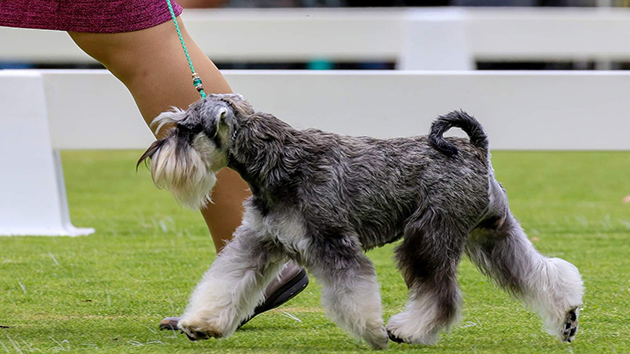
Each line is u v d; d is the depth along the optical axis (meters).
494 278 8.01
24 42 18.70
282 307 9.22
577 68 25.36
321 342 7.68
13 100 14.14
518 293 7.91
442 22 18.70
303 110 14.48
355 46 19.56
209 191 7.77
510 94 14.59
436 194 7.37
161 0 8.19
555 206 17.12
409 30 18.80
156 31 8.13
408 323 7.46
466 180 7.45
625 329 8.14
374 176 7.31
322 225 7.09
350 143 7.45
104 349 7.35
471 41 19.58
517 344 7.61
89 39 8.04
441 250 7.38
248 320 8.06
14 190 14.30
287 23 19.55
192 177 7.36
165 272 11.10
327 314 7.14
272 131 7.26
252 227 7.43
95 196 18.78
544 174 22.36
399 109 14.44
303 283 8.44
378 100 14.43
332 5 25.59
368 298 7.07
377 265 11.61
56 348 7.36
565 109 14.62
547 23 19.48
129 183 20.84
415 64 18.83
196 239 13.73
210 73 8.30
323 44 19.55
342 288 7.02
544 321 7.89
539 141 14.69
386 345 7.31
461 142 7.66
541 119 14.64
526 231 14.27
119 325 8.38
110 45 8.06
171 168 7.31
